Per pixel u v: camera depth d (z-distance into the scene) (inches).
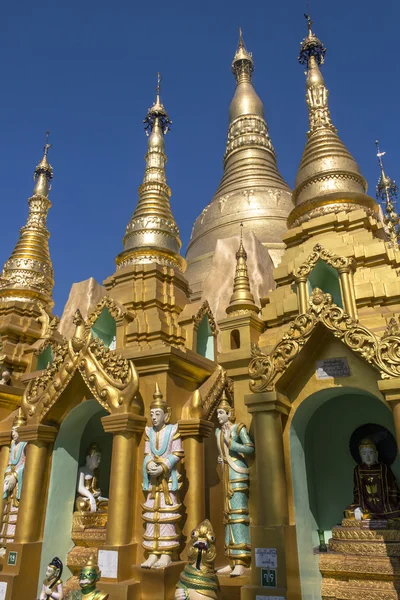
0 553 516.1
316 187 559.8
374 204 544.4
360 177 569.6
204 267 949.8
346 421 440.1
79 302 757.3
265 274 750.5
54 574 430.0
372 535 368.5
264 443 374.9
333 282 462.9
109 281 623.2
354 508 393.1
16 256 824.3
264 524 357.7
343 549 375.9
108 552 426.0
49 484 521.0
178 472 449.1
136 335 550.3
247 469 399.2
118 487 446.9
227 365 422.3
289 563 343.9
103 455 602.9
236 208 1032.2
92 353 510.0
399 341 345.1
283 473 368.5
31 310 766.5
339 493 423.5
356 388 372.2
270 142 1203.9
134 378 471.8
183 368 502.3
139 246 642.2
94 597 387.2
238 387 415.5
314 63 687.1
